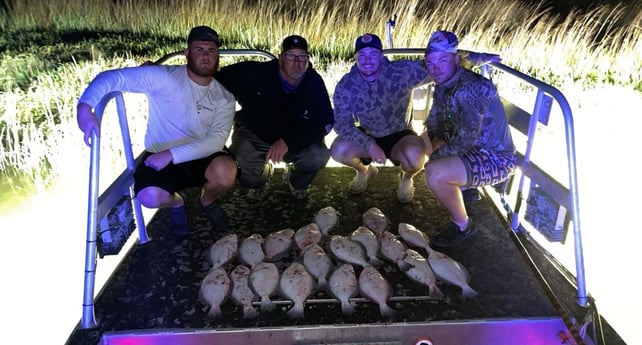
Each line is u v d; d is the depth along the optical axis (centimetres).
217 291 218
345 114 297
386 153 312
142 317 214
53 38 771
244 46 755
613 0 785
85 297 208
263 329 204
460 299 223
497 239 272
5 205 384
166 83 251
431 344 203
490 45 721
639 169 436
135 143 487
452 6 789
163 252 261
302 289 218
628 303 263
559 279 241
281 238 259
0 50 715
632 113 570
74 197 399
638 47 706
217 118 268
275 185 335
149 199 249
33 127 490
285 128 302
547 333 210
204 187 270
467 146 252
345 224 288
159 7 816
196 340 204
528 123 263
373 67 278
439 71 252
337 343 206
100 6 818
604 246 316
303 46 275
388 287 222
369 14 796
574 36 727
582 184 406
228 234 276
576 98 616
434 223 290
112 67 666
